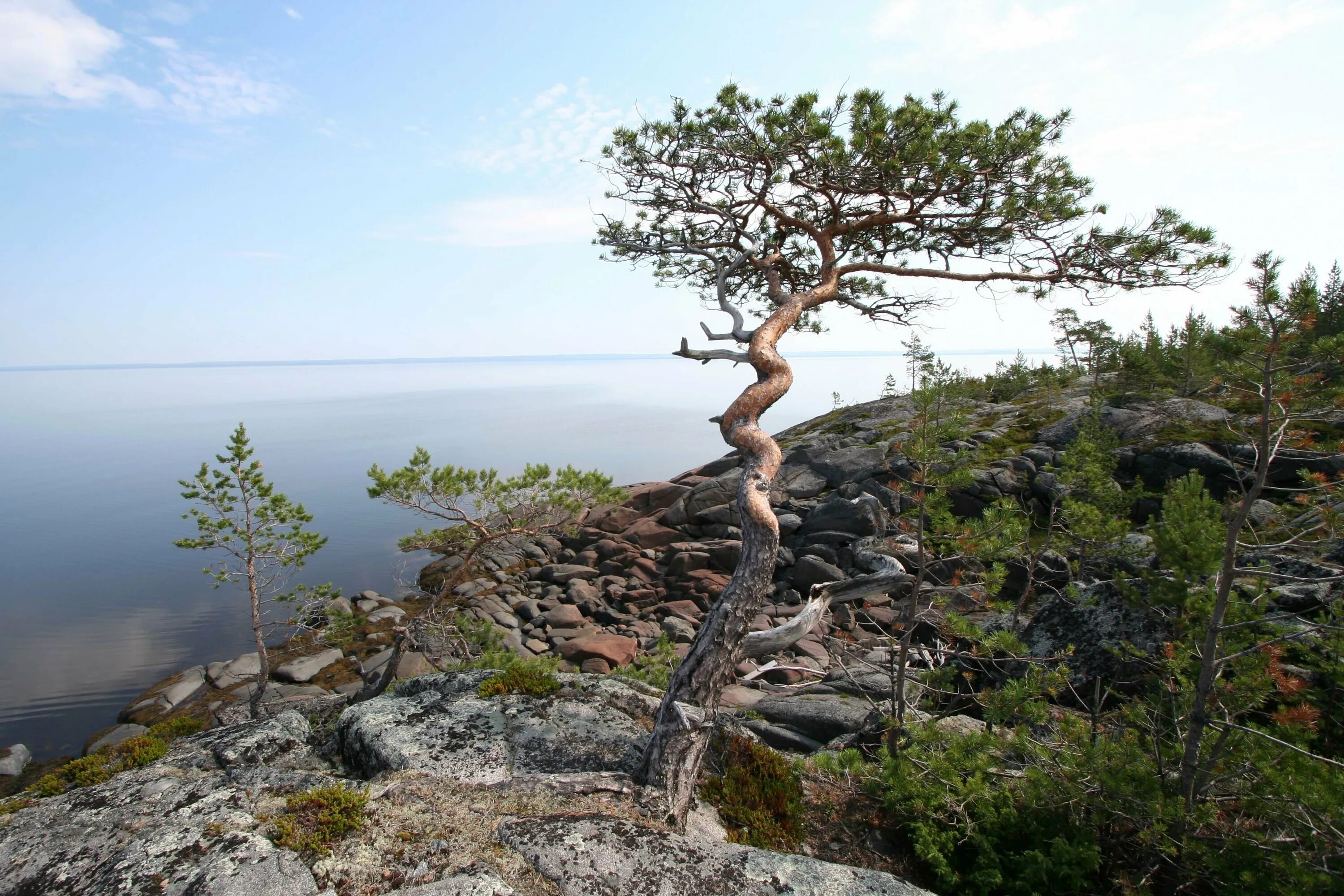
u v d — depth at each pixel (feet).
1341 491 23.11
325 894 17.30
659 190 38.17
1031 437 89.35
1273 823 21.44
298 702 58.70
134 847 19.06
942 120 32.12
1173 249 30.55
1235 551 21.48
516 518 42.91
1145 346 95.91
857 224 35.27
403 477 39.55
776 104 32.71
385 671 43.29
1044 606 40.29
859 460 97.35
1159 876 22.77
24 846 20.12
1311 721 21.89
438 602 45.78
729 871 19.34
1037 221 32.14
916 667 44.32
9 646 92.99
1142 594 26.63
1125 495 51.90
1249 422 24.52
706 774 27.99
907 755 27.32
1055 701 34.24
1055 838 22.40
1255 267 20.88
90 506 257.14
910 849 26.02
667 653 48.65
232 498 48.85
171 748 29.48
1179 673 24.43
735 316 34.60
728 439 30.89
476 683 33.19
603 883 18.30
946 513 29.63
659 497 109.40
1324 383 22.36
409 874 18.35
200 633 96.22
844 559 81.87
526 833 20.26
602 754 27.14
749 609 26.40
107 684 77.00
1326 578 20.71
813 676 58.34
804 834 25.59
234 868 17.90
